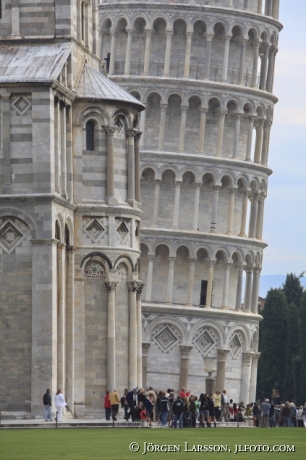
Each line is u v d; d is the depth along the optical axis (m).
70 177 180.75
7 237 170.50
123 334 185.38
